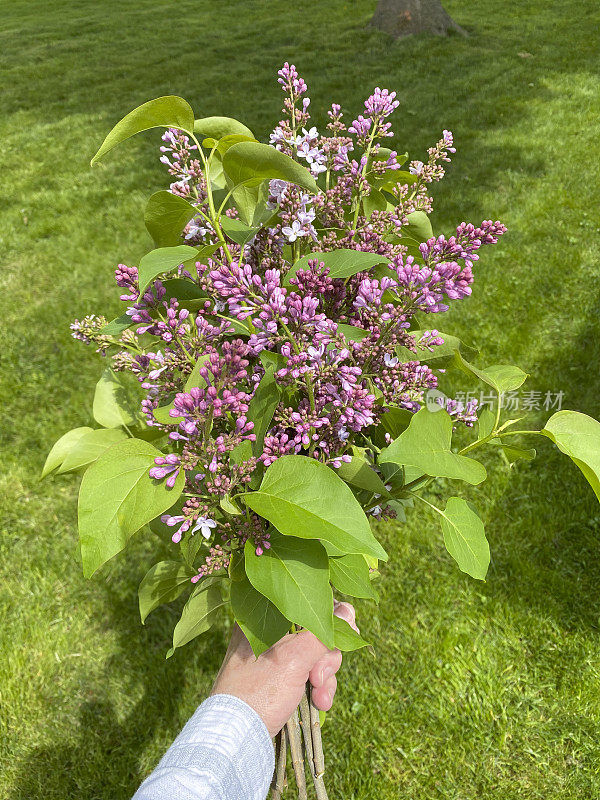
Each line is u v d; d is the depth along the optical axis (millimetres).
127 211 5910
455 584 2814
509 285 4516
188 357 1063
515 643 2627
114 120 8492
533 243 5020
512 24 11836
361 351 1049
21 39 13328
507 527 3021
